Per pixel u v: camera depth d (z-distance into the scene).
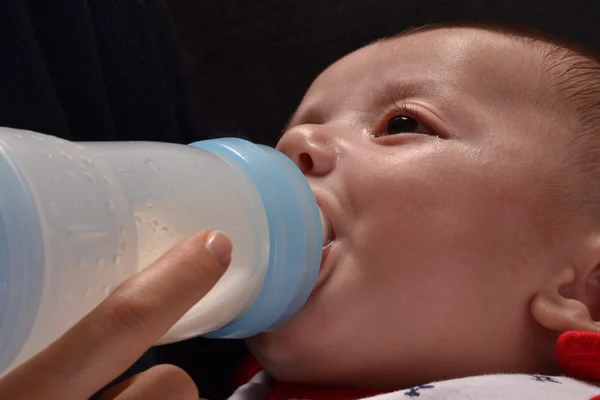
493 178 0.85
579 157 0.89
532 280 0.85
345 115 0.96
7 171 0.48
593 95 0.93
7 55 0.91
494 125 0.89
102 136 1.05
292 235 0.72
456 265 0.82
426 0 1.40
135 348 0.53
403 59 0.97
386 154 0.86
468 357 0.85
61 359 0.51
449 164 0.85
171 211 0.62
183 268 0.55
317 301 0.82
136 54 1.12
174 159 0.67
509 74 0.93
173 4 1.35
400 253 0.82
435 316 0.82
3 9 0.90
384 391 0.86
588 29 1.42
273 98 1.39
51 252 0.48
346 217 0.83
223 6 1.37
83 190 0.52
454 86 0.92
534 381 0.78
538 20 1.41
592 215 0.88
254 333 0.77
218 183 0.68
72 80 1.02
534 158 0.87
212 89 1.37
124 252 0.54
